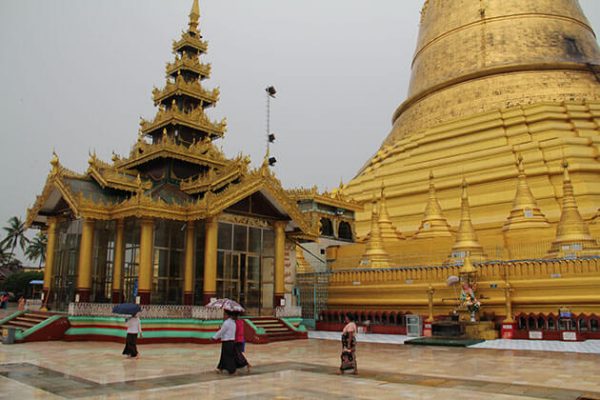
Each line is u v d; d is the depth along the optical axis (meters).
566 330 28.84
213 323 26.97
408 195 48.97
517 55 53.28
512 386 14.09
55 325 26.89
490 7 56.19
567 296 29.75
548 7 55.28
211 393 12.91
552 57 52.78
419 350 23.64
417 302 34.31
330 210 45.97
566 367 17.86
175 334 26.81
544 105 48.25
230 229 31.39
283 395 12.67
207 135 36.41
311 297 39.34
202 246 30.11
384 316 35.91
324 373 16.34
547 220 37.56
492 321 30.64
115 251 30.48
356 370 16.45
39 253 104.06
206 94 36.94
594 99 49.62
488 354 21.94
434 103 56.31
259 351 23.03
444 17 59.38
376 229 40.03
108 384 14.19
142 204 27.83
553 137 45.00
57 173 30.83
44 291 33.25
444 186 46.66
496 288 31.80
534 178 42.78
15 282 80.38
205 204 28.50
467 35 56.56
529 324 30.80
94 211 29.12
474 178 45.44
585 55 54.09
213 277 28.83
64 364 18.22
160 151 32.56
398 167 52.62
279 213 33.25
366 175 54.81
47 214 34.03
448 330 27.94
